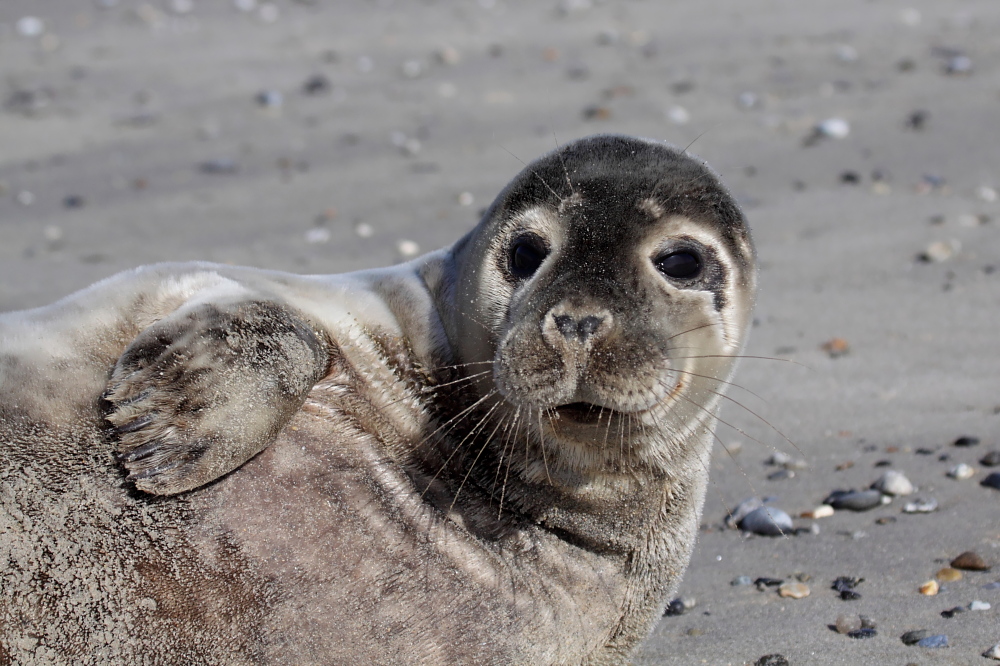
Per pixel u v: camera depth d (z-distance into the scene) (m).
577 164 7.05
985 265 15.16
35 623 6.45
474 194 18.69
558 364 6.31
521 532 7.05
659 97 22.50
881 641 7.61
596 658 7.25
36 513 6.51
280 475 6.56
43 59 25.47
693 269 6.88
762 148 20.05
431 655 6.57
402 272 7.71
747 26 27.03
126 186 19.58
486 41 26.52
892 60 24.19
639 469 6.99
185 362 6.47
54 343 6.88
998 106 21.19
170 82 24.14
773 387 12.40
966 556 8.62
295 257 16.45
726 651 7.64
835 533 9.38
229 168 20.11
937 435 10.95
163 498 6.45
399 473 6.84
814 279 15.21
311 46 26.44
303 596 6.44
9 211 18.58
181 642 6.42
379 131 21.56
